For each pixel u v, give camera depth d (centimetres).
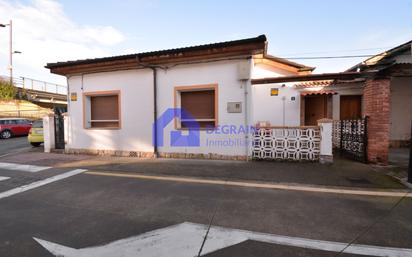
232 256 259
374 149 646
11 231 324
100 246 282
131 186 512
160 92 810
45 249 278
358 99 1079
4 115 2452
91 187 511
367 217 345
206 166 668
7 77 2875
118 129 869
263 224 330
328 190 460
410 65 600
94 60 822
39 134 1193
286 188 477
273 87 1080
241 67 713
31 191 495
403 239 286
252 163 692
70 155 901
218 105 748
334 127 919
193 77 771
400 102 1009
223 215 361
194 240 292
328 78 716
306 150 682
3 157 903
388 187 473
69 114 938
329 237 293
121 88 859
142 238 299
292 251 266
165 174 600
